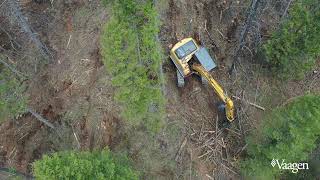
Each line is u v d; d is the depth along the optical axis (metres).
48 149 24.27
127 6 15.26
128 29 15.75
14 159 24.73
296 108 18.78
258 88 25.53
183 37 24.20
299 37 21.97
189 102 24.05
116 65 16.53
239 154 23.91
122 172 17.42
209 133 23.94
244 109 24.89
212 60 22.67
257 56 25.50
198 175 23.11
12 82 22.12
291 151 19.48
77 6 25.84
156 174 22.61
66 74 24.75
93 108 23.64
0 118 22.22
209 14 25.30
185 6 24.61
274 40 23.06
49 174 15.61
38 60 25.41
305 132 18.67
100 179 16.03
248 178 23.08
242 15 25.89
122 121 22.97
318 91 26.16
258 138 21.81
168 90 23.48
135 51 16.28
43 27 26.11
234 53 25.50
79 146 23.48
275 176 23.78
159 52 17.67
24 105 22.33
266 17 26.30
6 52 25.98
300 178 24.28
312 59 23.25
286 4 25.91
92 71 24.23
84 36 25.05
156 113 20.45
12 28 26.42
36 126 24.83
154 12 15.53
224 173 23.59
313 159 23.50
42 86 25.02
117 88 23.09
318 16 20.55
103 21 24.73
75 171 15.95
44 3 26.62
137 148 22.84
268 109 25.03
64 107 24.33
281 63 23.95
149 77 17.80
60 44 25.53
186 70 22.66
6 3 24.84
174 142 23.16
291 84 25.98
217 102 24.31
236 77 25.42
